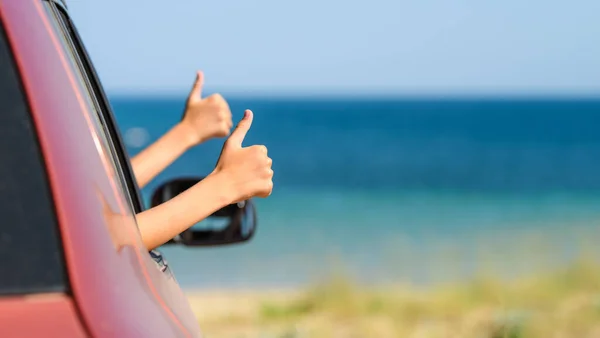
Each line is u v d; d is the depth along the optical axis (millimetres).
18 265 1746
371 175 65312
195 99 4301
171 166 67812
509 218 43969
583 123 130500
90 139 1930
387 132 110562
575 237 36281
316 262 30000
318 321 14797
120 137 3199
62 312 1721
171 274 2615
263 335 13555
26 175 1792
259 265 28750
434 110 174375
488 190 55844
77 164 1845
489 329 12562
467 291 16625
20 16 1905
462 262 28859
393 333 13812
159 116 147500
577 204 49656
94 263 1773
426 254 31938
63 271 1756
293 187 58000
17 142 1806
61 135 1839
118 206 1958
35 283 1742
